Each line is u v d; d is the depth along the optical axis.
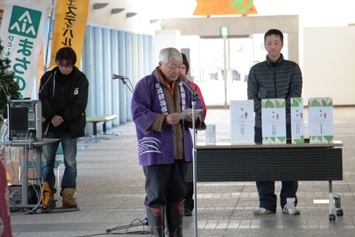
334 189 13.72
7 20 13.19
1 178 4.34
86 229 10.43
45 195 11.83
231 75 41.03
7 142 11.59
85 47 26.06
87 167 17.94
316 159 10.53
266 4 41.41
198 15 40.16
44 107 11.79
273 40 10.94
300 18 41.47
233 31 40.88
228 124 29.50
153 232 8.71
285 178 10.56
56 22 15.09
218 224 10.57
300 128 10.50
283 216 11.05
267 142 10.48
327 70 40.28
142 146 8.65
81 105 11.89
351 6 41.12
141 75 35.62
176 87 8.80
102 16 26.94
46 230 10.41
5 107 11.82
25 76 13.20
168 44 37.22
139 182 15.23
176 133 8.67
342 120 31.38
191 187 11.05
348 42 40.09
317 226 10.28
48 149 12.01
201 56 41.47
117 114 30.81
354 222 10.50
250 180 10.59
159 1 41.12
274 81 11.00
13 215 11.62
